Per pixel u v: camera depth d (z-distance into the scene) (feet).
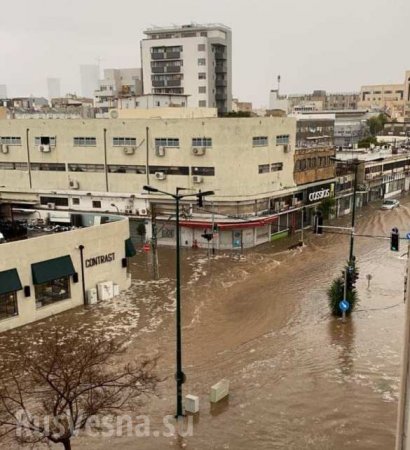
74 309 109.29
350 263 105.19
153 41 335.47
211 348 89.30
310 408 69.31
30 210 183.32
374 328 97.19
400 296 115.85
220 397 70.79
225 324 101.19
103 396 60.49
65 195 183.11
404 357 30.89
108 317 104.42
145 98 233.96
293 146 183.93
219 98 342.85
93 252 113.80
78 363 62.28
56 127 180.55
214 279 132.57
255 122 165.07
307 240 176.76
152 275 136.67
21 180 189.47
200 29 331.77
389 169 271.69
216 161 163.53
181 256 157.07
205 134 162.91
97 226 114.42
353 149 291.58
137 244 173.06
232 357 85.51
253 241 168.35
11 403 63.72
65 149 180.96
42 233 126.93
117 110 207.41
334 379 77.20
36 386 67.46
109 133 174.40
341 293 103.91
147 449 60.18
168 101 240.12
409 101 569.64
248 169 165.48
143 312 107.86
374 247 164.04
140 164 172.45
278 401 71.10
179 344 65.77
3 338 92.99
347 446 60.90
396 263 144.97
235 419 66.74
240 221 163.22
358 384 75.51
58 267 104.99
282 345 90.27
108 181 177.58
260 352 87.40
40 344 89.86
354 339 92.07
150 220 171.42
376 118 419.74
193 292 121.60
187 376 78.33
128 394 64.39
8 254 96.27
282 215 181.16
